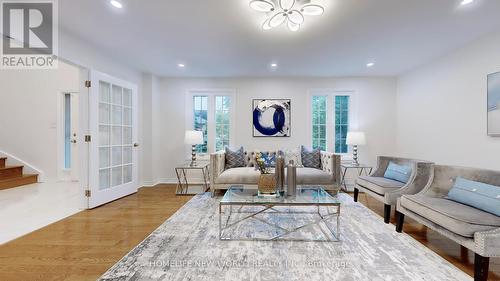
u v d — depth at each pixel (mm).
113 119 3816
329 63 4078
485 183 2111
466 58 3250
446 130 3621
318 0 2207
